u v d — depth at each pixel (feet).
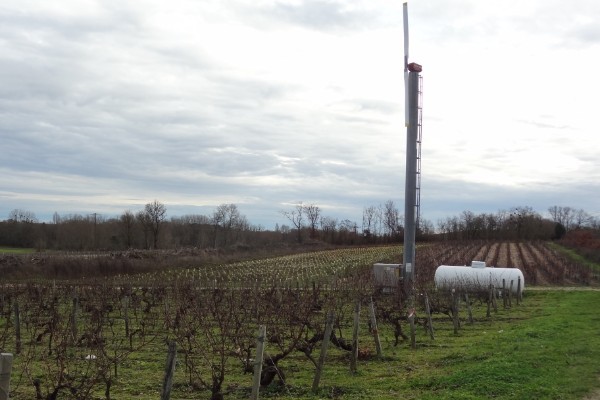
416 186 104.78
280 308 55.36
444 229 363.35
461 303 95.50
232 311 54.13
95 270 138.21
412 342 53.62
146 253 181.37
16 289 82.94
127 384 38.96
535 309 88.33
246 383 39.17
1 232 242.37
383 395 34.55
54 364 45.44
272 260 202.08
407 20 105.29
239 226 330.95
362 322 71.51
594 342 50.80
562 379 36.86
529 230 343.67
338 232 342.64
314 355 49.57
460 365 42.88
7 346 54.39
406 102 105.19
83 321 70.33
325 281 123.54
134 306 74.28
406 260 103.81
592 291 111.24
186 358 40.57
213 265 176.14
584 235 255.50
